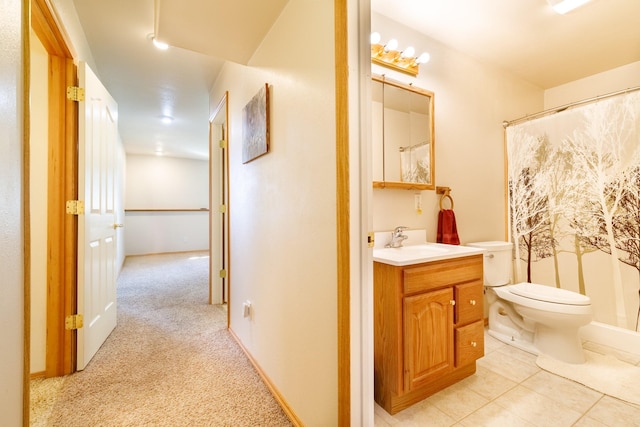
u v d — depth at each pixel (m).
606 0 1.76
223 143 3.16
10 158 0.80
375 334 1.50
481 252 1.71
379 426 1.31
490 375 1.71
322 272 1.13
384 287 1.44
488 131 2.55
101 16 1.89
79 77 1.79
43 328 1.70
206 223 7.04
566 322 1.78
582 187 2.29
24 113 0.88
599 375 1.69
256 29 1.58
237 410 1.42
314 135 1.17
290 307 1.38
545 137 2.46
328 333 1.09
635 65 2.48
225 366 1.83
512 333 2.15
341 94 0.99
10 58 0.79
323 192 1.11
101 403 1.46
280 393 1.47
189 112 3.73
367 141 1.03
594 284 2.25
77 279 1.78
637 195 2.06
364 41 1.02
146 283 3.90
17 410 0.84
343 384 1.00
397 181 1.97
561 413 1.39
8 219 0.78
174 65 2.56
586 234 2.28
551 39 2.18
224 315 2.74
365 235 1.02
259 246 1.76
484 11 1.88
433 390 1.54
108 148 2.27
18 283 0.84
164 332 2.34
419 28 2.05
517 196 2.62
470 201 2.43
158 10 1.41
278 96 1.49
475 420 1.35
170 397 1.52
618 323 2.14
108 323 2.23
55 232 1.71
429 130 2.11
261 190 1.72
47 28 1.46
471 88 2.42
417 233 2.08
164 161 6.51
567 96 2.88
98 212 2.02
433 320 1.49
